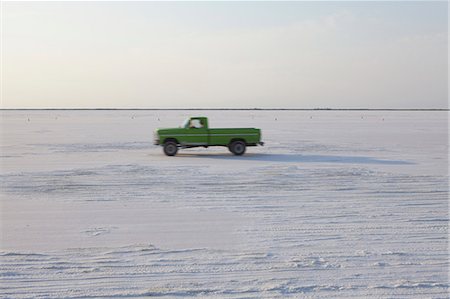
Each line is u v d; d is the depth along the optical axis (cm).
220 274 681
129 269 699
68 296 605
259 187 1394
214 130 2248
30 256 756
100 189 1357
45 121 7219
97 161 2014
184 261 735
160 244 825
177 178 1556
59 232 902
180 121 7069
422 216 1035
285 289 630
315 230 917
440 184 1455
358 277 671
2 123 6344
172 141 2247
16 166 1847
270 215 1043
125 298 602
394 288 635
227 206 1137
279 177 1584
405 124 6044
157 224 964
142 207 1123
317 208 1114
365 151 2498
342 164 1941
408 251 789
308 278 668
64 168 1788
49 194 1283
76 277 667
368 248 805
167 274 680
